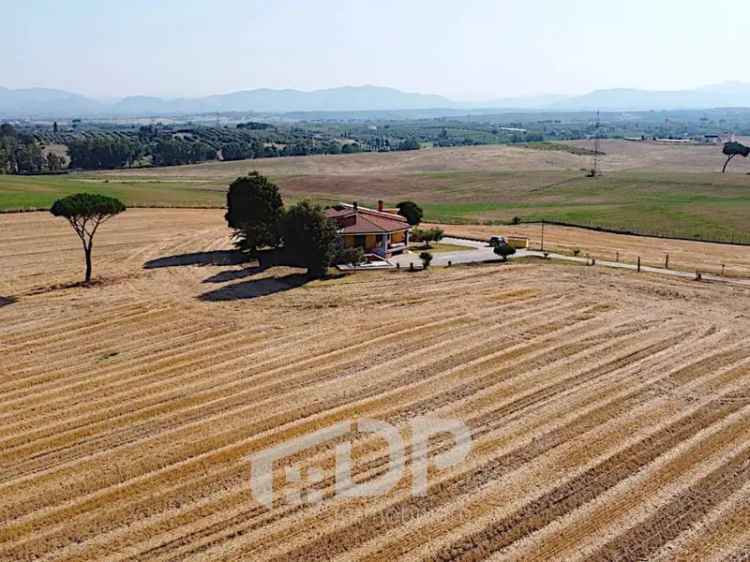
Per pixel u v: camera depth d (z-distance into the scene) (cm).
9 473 2331
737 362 3250
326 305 4216
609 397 2878
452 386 3008
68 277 4919
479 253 5803
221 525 2022
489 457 2389
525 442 2495
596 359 3306
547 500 2136
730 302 4231
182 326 3834
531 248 6059
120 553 1909
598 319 3906
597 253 5888
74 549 1928
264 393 2950
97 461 2397
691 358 3306
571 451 2430
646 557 1889
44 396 2936
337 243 5234
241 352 3431
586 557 1888
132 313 4062
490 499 2141
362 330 3744
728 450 2427
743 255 5847
